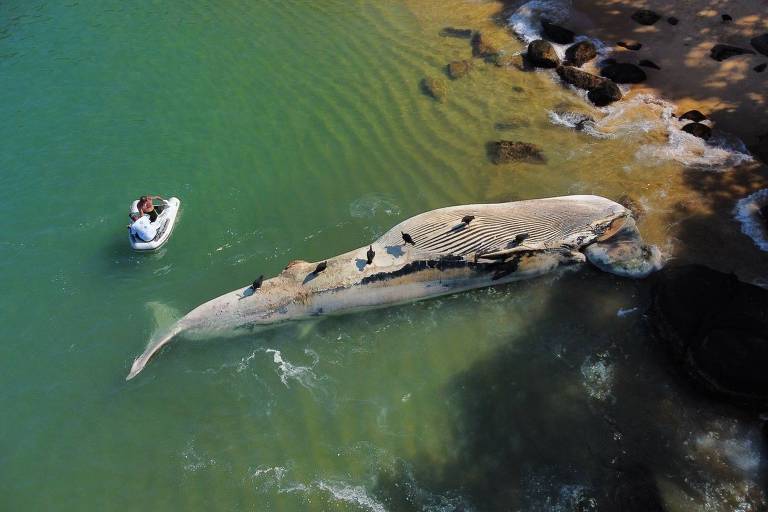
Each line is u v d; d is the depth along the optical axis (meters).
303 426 14.41
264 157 21.14
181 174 20.64
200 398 15.02
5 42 26.69
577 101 22.34
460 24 26.55
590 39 24.84
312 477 13.51
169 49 26.06
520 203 17.45
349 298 16.16
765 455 13.20
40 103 23.55
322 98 23.33
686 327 14.72
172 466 13.84
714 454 13.34
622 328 15.70
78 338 16.34
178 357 15.82
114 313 16.91
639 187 19.02
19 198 20.03
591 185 19.23
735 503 12.60
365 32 26.52
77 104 23.52
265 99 23.44
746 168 19.20
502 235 16.61
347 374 15.38
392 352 15.73
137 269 17.98
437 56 24.86
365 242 18.22
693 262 16.89
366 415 14.55
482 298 16.66
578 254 16.84
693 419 13.90
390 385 15.09
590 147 20.52
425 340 15.92
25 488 13.54
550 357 15.27
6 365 15.79
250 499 13.23
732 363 13.75
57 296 17.34
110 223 19.22
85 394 15.18
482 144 20.95
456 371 15.23
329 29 26.80
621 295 16.42
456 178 19.81
